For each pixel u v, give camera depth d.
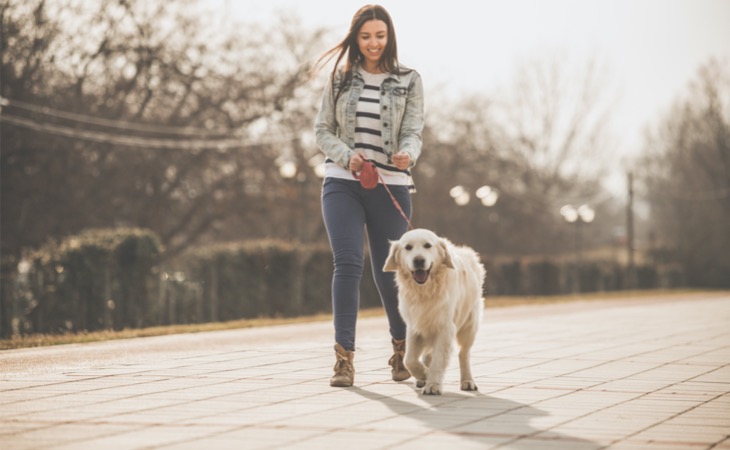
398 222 6.99
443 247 6.28
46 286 15.80
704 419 5.22
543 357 8.70
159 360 8.34
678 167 59.94
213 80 31.94
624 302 24.47
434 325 6.30
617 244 72.19
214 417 5.24
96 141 28.17
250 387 6.51
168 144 28.80
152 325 16.78
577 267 41.66
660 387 6.58
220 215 32.28
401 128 7.02
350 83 6.97
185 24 30.88
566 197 57.75
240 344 10.26
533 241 57.47
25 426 4.96
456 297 6.38
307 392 6.27
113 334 12.09
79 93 27.95
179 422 5.07
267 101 32.78
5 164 25.81
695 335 11.55
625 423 5.08
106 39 28.38
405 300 6.35
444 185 50.59
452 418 5.22
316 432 4.78
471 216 54.66
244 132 32.53
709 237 58.97
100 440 4.58
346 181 6.91
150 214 30.30
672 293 37.19
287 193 34.03
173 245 33.75
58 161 26.72
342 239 6.78
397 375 6.92
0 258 24.78
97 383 6.68
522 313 17.59
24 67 26.30
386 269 6.39
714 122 58.22
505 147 55.09
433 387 6.17
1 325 15.26
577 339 10.86
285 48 33.34
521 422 5.10
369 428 4.89
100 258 16.00
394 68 7.02
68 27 27.34
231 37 32.06
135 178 29.47
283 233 36.16
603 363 8.18
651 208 62.94
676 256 59.31
